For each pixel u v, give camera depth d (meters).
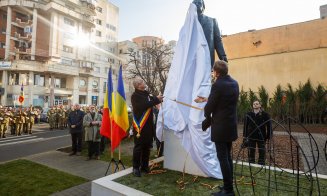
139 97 4.12
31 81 35.12
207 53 4.38
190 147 4.13
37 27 37.81
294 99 17.11
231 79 3.20
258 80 20.86
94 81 44.88
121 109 4.95
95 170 6.48
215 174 3.97
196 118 4.03
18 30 38.06
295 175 4.21
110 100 5.07
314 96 16.70
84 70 41.78
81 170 6.48
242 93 19.56
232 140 3.05
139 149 4.12
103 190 3.55
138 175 4.05
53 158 7.98
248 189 3.55
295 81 19.20
